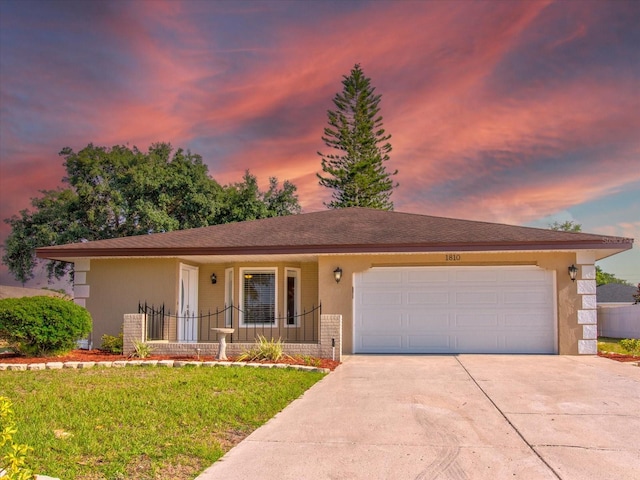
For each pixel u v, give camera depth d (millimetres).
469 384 9844
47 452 5793
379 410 7934
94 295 15555
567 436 6586
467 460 5730
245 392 8898
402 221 16859
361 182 41594
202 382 9672
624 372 11102
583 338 13867
